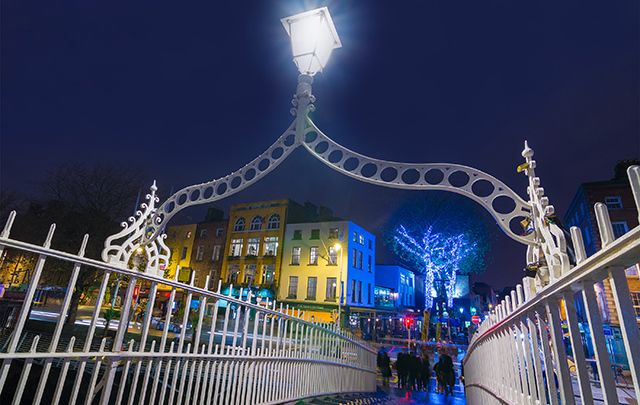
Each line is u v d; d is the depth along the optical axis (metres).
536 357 2.43
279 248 37.38
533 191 3.07
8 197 19.91
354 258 36.66
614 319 15.68
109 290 19.75
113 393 6.22
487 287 72.44
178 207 5.14
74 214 19.97
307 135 4.89
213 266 40.09
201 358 4.21
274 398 5.61
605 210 1.38
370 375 11.49
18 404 2.55
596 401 7.90
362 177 4.43
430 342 30.59
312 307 33.59
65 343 10.44
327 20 4.86
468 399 8.09
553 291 2.01
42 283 18.48
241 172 5.08
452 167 4.04
